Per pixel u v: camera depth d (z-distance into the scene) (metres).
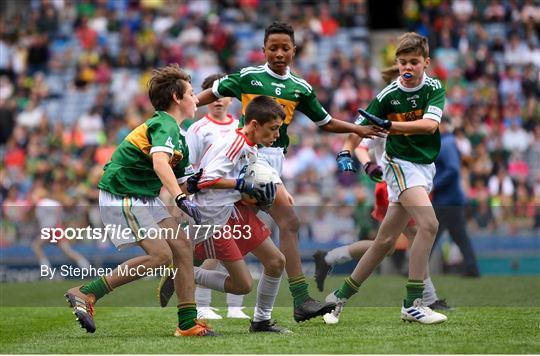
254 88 23.70
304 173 55.97
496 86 67.75
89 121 63.31
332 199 54.31
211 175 21.55
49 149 61.94
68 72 72.06
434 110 23.52
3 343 21.38
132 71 70.94
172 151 21.06
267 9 76.56
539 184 57.34
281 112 21.86
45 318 26.38
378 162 27.53
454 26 72.94
